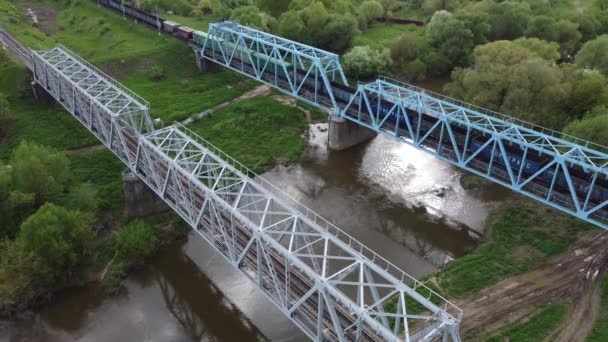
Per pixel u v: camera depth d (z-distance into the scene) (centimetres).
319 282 2917
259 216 5744
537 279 4841
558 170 5097
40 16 13750
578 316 4400
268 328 4438
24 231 4497
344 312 3256
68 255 4622
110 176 6438
